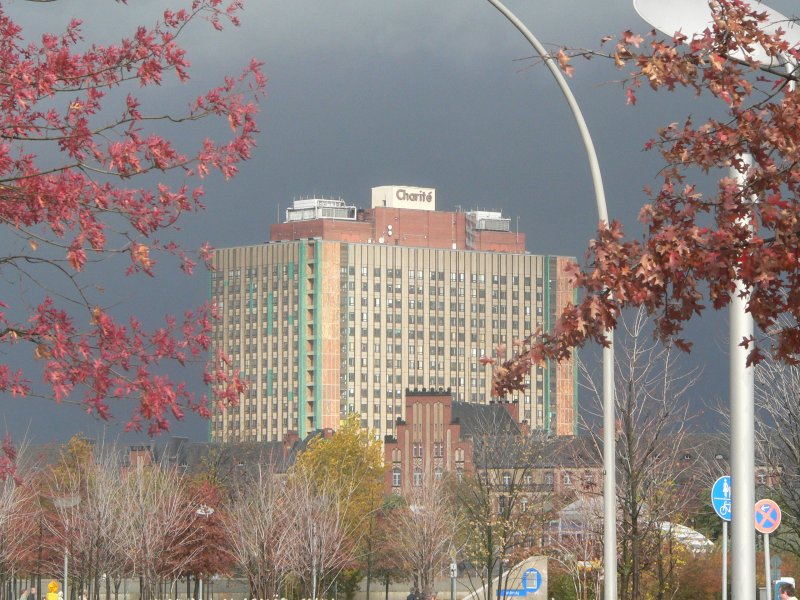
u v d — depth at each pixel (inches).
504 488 6038.4
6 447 1672.0
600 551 4052.7
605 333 1098.7
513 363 1105.4
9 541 6151.6
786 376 2415.1
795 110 1059.3
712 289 1079.6
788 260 1023.6
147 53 1311.5
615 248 1073.5
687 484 3730.3
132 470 6870.1
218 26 1332.4
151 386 1233.4
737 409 1510.8
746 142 1087.6
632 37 1075.3
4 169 1282.0
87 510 5920.3
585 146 1919.3
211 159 1318.9
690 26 1323.8
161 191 1301.7
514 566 5575.8
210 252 1326.3
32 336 1232.2
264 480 7465.6
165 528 6161.4
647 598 3747.5
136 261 1266.0
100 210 1293.1
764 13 1095.6
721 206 1086.4
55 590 5708.7
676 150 1101.7
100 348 1240.8
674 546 3946.9
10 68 1301.7
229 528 6707.7
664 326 1122.7
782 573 4202.8
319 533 6653.5
